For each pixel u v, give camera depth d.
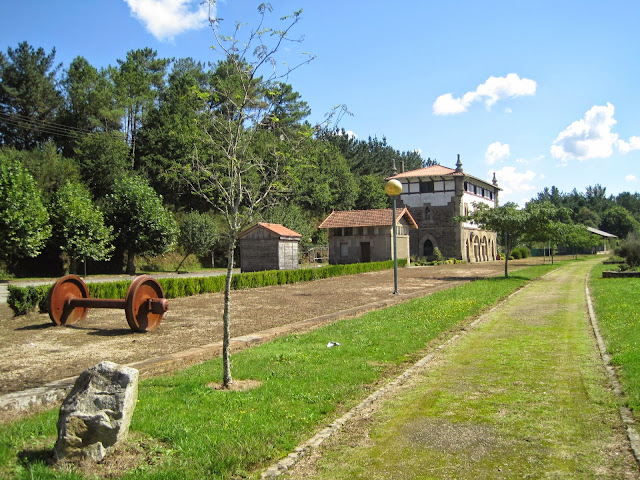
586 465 4.20
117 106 51.72
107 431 4.25
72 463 4.13
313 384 6.55
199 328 11.76
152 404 5.62
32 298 14.33
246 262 35.72
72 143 49.19
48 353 8.97
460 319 12.42
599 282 22.30
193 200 54.69
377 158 96.56
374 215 46.59
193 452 4.39
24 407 5.72
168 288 19.36
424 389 6.55
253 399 5.87
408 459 4.43
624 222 100.81
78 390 4.40
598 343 9.05
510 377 7.00
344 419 5.42
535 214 27.02
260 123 7.36
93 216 35.91
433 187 56.16
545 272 32.69
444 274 33.09
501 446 4.66
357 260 46.34
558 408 5.62
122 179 41.97
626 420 5.08
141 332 11.27
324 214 69.94
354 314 14.21
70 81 53.47
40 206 32.50
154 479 3.90
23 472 3.93
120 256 43.47
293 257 36.62
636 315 11.12
